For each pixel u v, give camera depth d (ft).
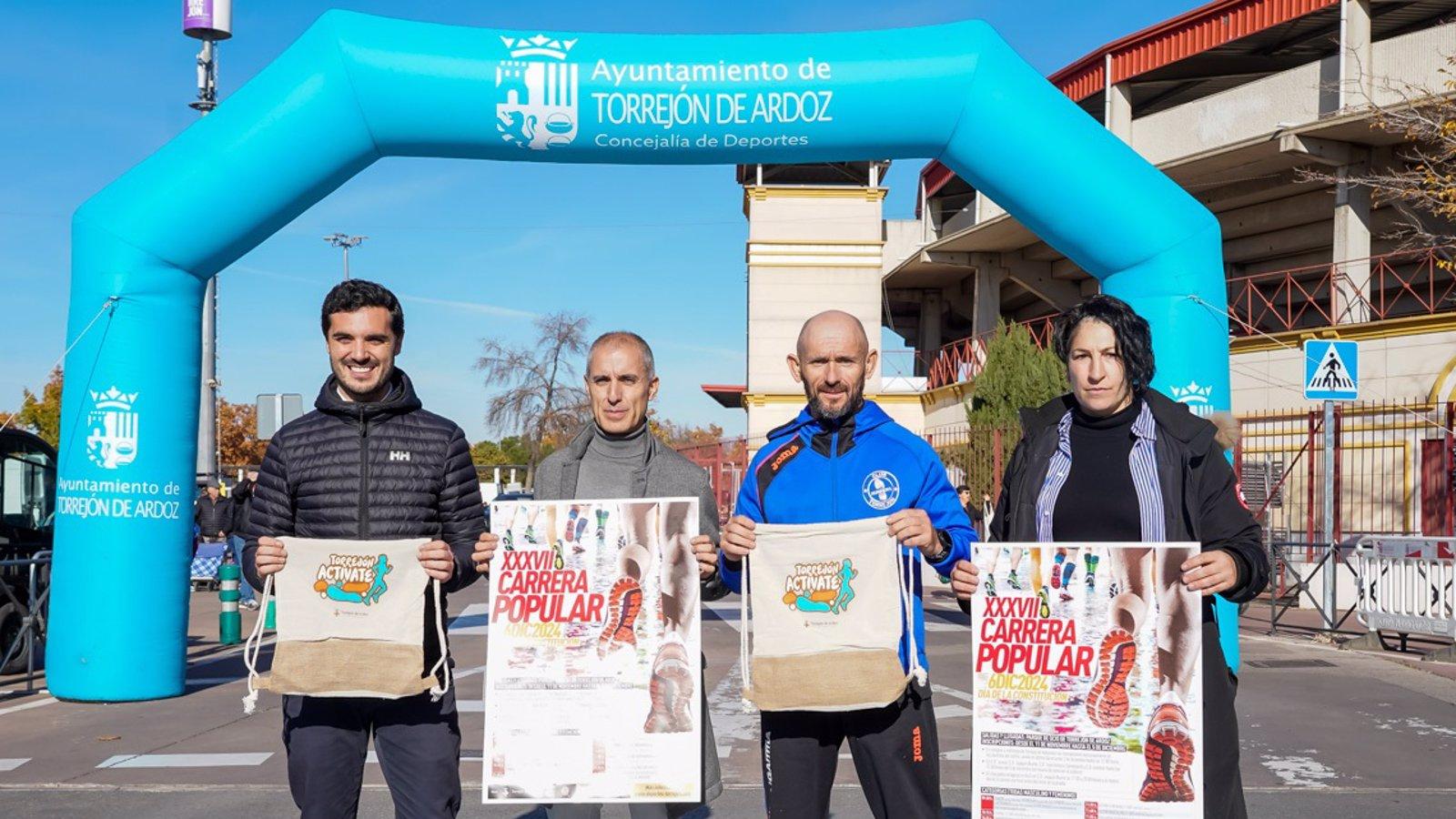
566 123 28.68
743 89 28.53
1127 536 11.77
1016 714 11.77
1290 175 70.28
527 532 13.01
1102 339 11.84
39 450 39.52
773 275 100.01
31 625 32.42
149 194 29.25
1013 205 30.50
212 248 29.89
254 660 12.51
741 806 20.21
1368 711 28.32
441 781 12.65
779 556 12.39
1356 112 58.85
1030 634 11.78
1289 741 24.99
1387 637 42.42
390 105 28.55
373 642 12.30
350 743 12.67
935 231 105.81
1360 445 54.65
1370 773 22.25
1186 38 74.18
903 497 12.62
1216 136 71.77
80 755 24.02
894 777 12.52
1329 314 71.41
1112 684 11.55
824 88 28.63
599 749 12.80
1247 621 47.98
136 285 29.50
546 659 12.89
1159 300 29.81
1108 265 30.42
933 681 32.63
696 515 12.94
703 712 13.41
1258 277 66.33
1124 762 11.47
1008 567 11.87
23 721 27.76
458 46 28.53
